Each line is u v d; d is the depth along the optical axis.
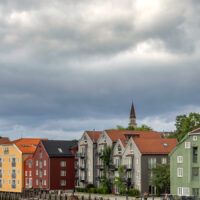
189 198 85.06
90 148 139.75
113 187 125.56
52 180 146.88
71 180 150.62
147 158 114.75
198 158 94.31
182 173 97.69
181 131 150.00
